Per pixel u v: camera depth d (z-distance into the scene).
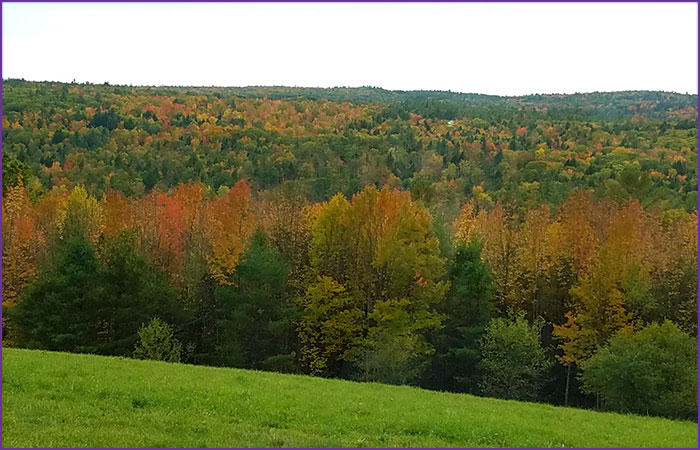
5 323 49.97
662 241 53.44
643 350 39.56
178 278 55.12
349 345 49.81
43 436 18.00
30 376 25.56
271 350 51.78
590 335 46.94
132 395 23.84
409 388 33.94
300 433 20.70
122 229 51.41
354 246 51.94
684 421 31.97
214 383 27.69
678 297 50.53
